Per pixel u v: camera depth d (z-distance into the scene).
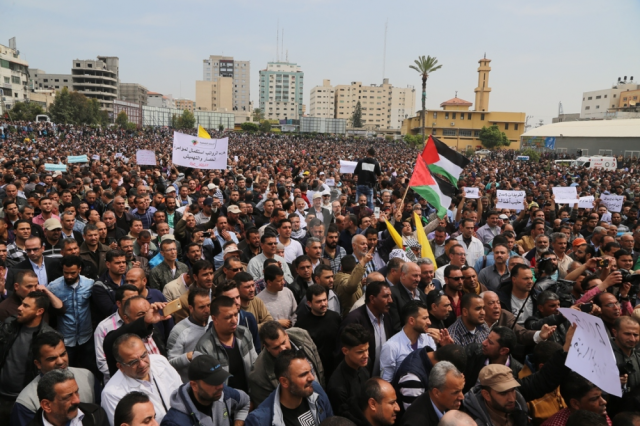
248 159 32.41
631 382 4.68
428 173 9.01
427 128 108.75
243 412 4.19
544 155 68.81
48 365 4.15
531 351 5.31
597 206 13.91
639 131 65.75
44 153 28.50
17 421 4.02
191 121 138.50
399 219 9.16
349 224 9.24
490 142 99.56
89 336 5.95
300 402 3.95
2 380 4.68
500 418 3.92
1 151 27.52
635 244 9.20
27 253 6.72
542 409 4.29
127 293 5.07
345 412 4.05
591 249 8.28
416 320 4.75
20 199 10.75
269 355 4.52
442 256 8.19
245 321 5.02
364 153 58.16
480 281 7.32
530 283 6.32
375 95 195.75
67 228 8.66
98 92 140.75
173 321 5.61
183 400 3.79
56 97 95.19
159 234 8.36
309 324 5.44
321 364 5.03
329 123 135.00
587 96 153.75
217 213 9.89
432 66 56.19
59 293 5.80
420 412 3.85
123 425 3.37
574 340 3.79
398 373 4.45
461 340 5.28
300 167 26.70
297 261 6.36
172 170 17.55
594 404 3.91
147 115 152.50
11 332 4.76
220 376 3.67
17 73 101.62
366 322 5.23
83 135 66.44
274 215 9.51
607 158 49.53
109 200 11.63
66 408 3.65
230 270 6.30
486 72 121.00
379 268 7.43
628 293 6.76
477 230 10.71
